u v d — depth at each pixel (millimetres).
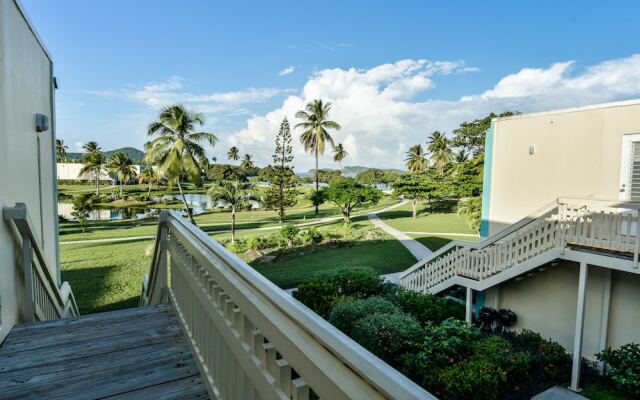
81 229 26016
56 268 6137
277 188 30688
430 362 5797
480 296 8766
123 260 15344
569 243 6469
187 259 2584
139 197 54281
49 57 5469
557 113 7512
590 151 7062
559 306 7203
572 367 6137
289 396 1019
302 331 890
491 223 8797
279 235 18594
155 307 3107
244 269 1344
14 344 2436
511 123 8328
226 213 38531
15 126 3473
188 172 24094
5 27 3170
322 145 36281
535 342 7133
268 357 1116
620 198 6691
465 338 6617
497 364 5871
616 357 5996
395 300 8703
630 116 6559
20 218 2752
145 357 2281
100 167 59750
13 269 2793
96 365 2180
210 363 1885
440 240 19266
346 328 7055
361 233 21281
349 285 9438
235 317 1435
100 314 2945
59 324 2758
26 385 1964
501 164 8555
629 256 5629
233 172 72375
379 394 603
